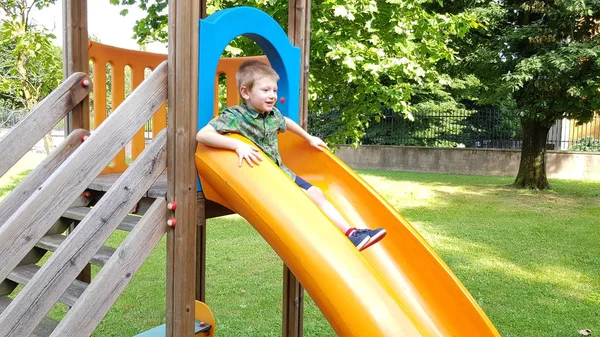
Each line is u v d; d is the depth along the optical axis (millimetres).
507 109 17062
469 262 5969
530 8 10844
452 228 7875
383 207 2938
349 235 2629
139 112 2549
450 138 17875
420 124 18000
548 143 16812
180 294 2619
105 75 3826
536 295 4887
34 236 2287
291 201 2357
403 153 17344
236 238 7270
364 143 18547
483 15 11164
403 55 7035
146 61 4160
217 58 2717
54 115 3168
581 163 15289
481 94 13344
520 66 10406
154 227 2561
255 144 2719
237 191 2463
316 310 4699
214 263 6004
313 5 6090
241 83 2777
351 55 6340
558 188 12570
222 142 2539
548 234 7477
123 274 2436
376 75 6535
